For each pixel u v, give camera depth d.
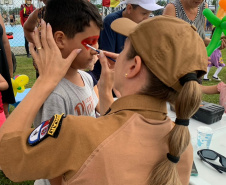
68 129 0.62
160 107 0.70
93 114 1.25
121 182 0.60
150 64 0.65
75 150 0.60
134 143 0.63
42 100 0.84
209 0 8.48
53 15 1.02
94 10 1.07
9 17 12.88
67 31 1.01
